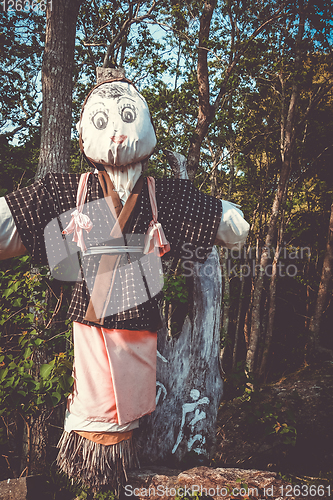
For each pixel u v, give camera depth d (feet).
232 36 27.89
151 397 6.95
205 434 11.57
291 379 34.96
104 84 6.93
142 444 10.70
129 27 29.68
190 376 11.75
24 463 10.87
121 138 6.35
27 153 25.41
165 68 26.27
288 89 40.88
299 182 46.98
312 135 44.78
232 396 24.84
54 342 9.62
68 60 12.93
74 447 6.72
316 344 40.34
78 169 31.30
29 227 6.41
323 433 17.24
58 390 7.68
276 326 47.67
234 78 27.37
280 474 9.00
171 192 6.98
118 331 6.64
